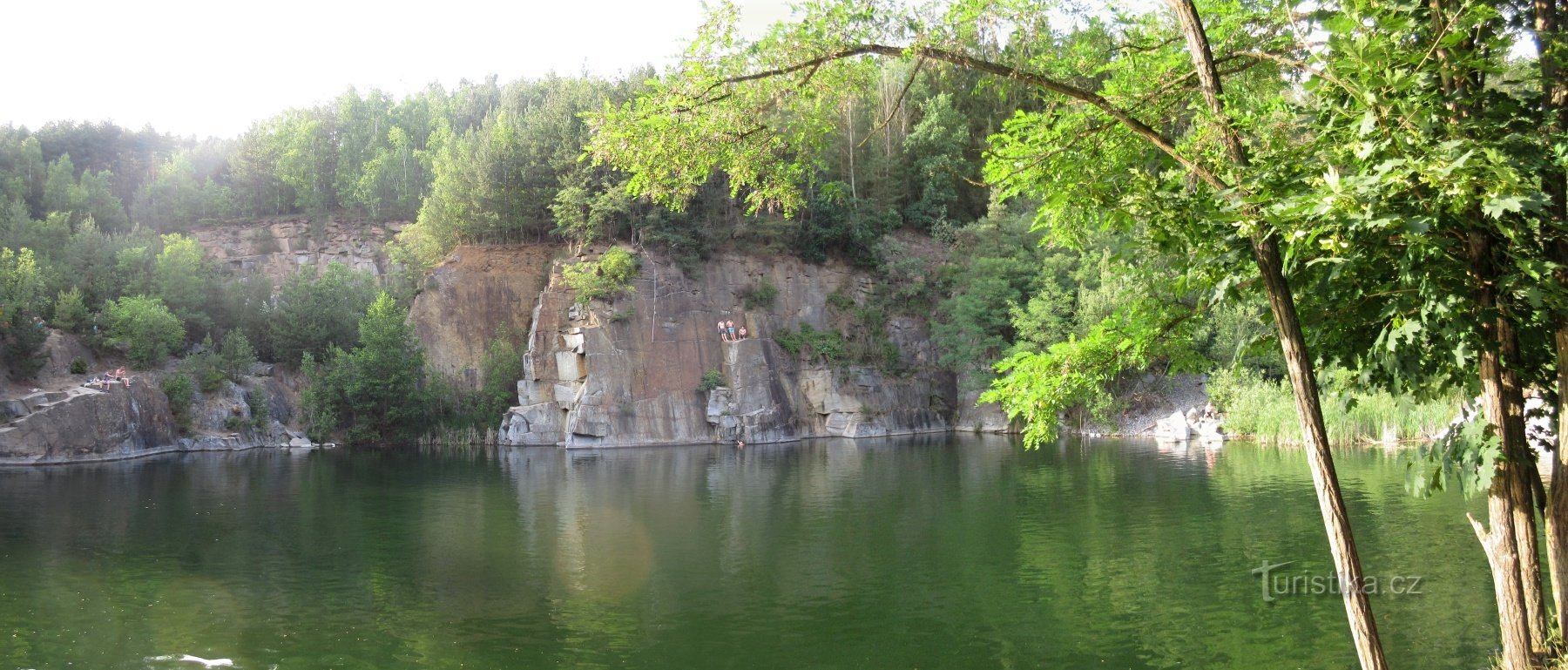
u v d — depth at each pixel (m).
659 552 22.42
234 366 62.97
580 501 31.67
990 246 67.94
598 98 70.50
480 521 27.31
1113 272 9.95
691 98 9.75
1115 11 10.34
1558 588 8.11
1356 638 6.88
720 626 16.06
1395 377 8.23
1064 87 9.12
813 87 10.15
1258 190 7.34
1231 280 7.90
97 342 60.38
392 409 61.28
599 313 61.09
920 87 78.00
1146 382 60.62
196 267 71.38
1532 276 6.98
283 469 44.50
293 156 98.62
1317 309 8.59
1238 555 20.61
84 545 23.53
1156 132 9.49
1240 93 10.12
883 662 14.10
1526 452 8.52
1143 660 13.87
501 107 110.50
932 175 76.75
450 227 74.19
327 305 70.44
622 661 14.25
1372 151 6.62
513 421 61.41
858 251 73.12
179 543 23.86
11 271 59.69
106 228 91.94
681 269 65.31
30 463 48.03
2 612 16.91
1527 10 8.09
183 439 57.31
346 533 25.27
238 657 14.41
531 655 14.55
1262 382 54.53
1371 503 26.47
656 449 57.44
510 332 67.50
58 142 109.88
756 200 10.84
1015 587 18.33
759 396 63.41
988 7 9.41
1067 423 61.69
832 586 18.70
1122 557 20.80
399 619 16.48
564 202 66.50
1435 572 18.22
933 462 44.22
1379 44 6.60
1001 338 66.81
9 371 53.62
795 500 31.31
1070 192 8.77
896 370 69.19
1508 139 6.91
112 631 15.78
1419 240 6.75
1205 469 37.34
